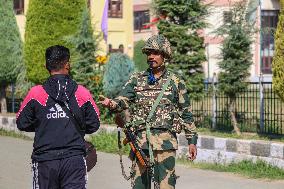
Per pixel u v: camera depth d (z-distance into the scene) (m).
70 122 6.27
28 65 22.45
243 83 15.17
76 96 6.32
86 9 19.70
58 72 6.39
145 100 7.21
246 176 11.88
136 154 7.14
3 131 20.84
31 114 6.32
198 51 16.55
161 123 7.16
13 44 23.19
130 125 7.23
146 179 7.23
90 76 19.28
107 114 17.89
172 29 16.38
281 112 14.23
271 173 11.93
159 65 7.24
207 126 16.03
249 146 12.73
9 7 23.22
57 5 22.09
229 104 15.42
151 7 16.69
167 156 7.19
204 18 16.61
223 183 11.20
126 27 44.44
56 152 6.18
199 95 16.30
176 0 16.34
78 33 19.67
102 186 11.15
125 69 18.70
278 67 12.98
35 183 6.27
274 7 43.31
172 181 7.24
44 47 22.11
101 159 14.31
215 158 13.47
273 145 12.23
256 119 14.91
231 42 15.25
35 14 22.23
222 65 15.32
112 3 43.78
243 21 15.38
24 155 15.34
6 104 23.53
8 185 11.30
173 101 7.26
